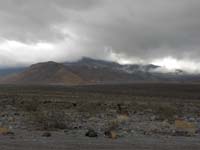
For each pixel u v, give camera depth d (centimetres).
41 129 2272
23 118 2875
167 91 16888
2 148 1373
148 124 2767
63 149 1395
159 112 3994
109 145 1530
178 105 5700
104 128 2416
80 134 2041
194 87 19638
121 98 7931
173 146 1549
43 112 3356
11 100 4988
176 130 2348
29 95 7075
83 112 3747
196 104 6419
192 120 3259
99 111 3947
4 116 3064
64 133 2089
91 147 1463
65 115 3200
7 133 1966
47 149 1380
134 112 3988
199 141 1784
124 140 1747
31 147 1416
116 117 3309
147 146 1527
